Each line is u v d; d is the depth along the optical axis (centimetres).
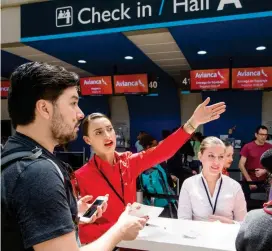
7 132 621
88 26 399
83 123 184
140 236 127
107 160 179
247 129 823
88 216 111
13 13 443
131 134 961
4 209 71
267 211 93
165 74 803
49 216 69
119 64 668
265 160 103
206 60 612
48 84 79
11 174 72
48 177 72
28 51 530
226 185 193
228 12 339
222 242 120
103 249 85
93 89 634
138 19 375
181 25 360
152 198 265
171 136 181
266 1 324
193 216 193
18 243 70
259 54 562
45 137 83
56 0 413
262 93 800
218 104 171
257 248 88
